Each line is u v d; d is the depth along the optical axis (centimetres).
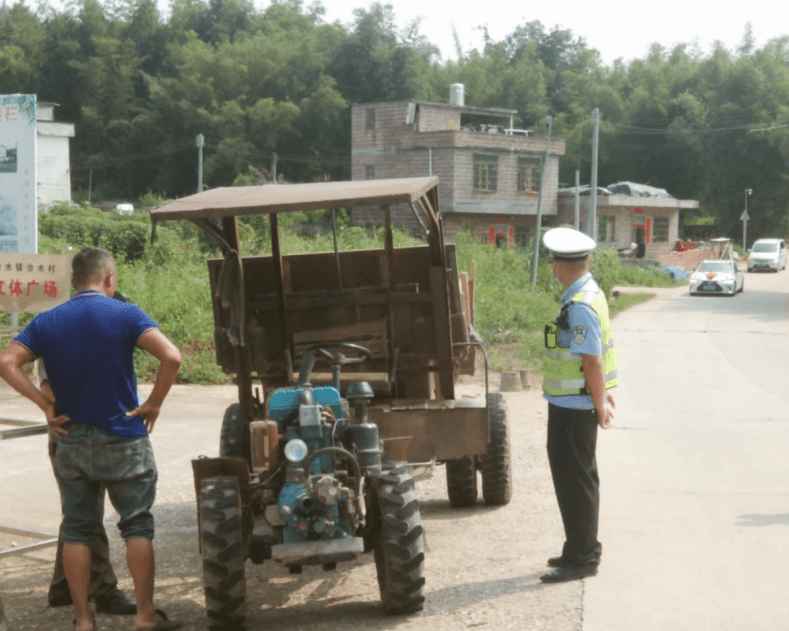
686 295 4081
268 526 501
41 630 502
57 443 475
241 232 2584
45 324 469
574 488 555
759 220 7494
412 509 498
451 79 7906
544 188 5444
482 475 741
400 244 2670
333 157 7369
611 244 5594
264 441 493
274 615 522
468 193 5091
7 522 720
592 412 554
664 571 568
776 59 7762
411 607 502
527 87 7969
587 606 510
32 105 1035
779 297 3975
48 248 2459
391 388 681
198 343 1680
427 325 680
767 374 1670
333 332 678
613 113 7950
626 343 2219
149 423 478
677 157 7625
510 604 518
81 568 467
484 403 680
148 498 480
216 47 8531
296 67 7638
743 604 511
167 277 2116
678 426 1102
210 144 7225
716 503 733
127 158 7425
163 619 491
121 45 8012
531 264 3488
